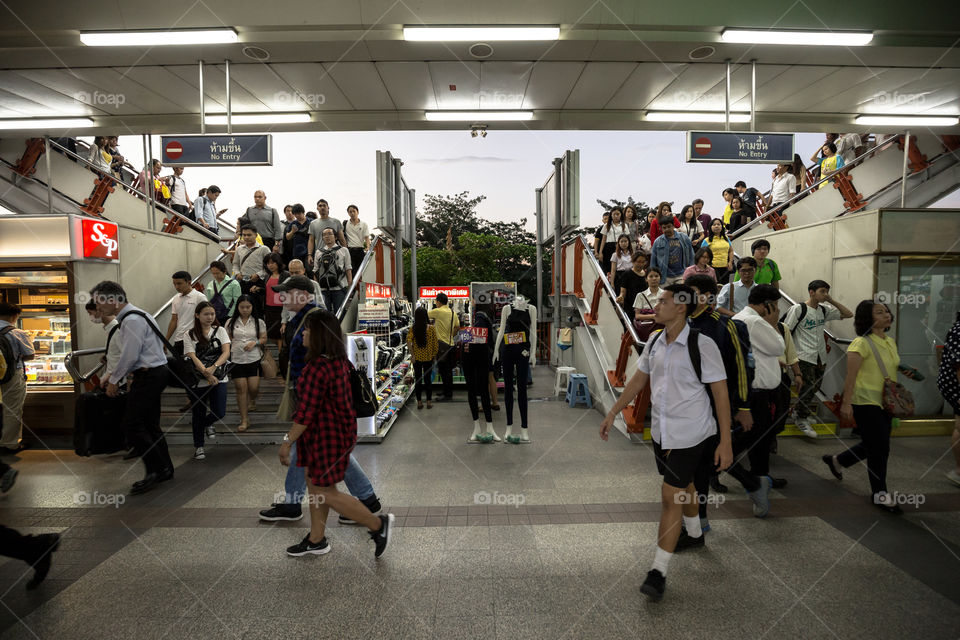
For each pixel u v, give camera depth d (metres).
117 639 2.35
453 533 3.43
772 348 3.81
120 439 4.47
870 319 3.81
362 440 5.75
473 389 5.86
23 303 6.27
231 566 3.02
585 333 8.80
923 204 9.45
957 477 4.21
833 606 2.54
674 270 7.34
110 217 9.55
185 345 5.28
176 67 7.27
